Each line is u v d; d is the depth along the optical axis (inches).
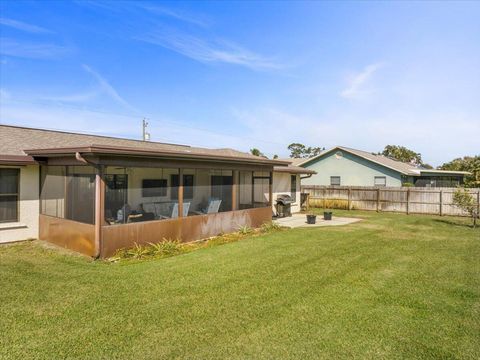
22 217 355.6
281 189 660.7
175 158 339.3
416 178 975.0
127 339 144.3
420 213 683.4
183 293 199.0
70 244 315.9
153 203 337.4
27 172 358.9
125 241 300.5
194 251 315.9
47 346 138.3
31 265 259.9
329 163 952.9
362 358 130.7
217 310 174.9
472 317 168.6
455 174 989.8
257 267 256.1
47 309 174.7
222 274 237.3
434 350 137.1
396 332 152.1
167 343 141.0
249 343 141.4
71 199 315.6
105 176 289.9
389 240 373.4
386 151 1920.5
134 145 532.7
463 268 257.8
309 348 137.6
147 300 187.9
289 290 205.5
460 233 426.9
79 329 153.1
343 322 161.9
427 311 175.6
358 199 768.3
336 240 371.2
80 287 208.5
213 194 409.1
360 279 228.2
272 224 469.1
